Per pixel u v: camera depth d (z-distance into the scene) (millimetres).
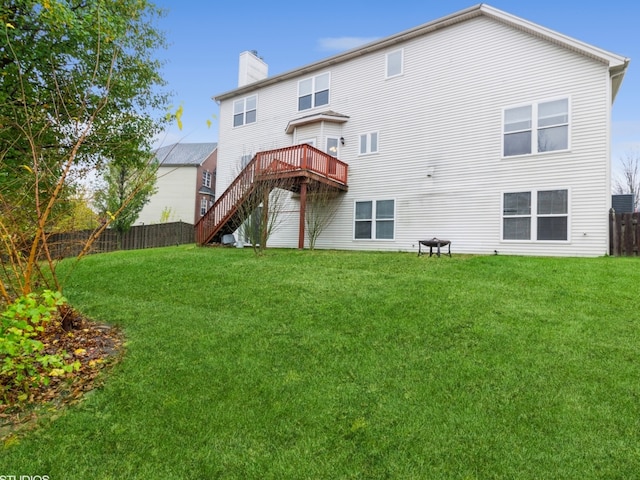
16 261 4688
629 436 2688
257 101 17375
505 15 11180
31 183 5379
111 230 18828
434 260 9484
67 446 2699
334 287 6688
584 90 10109
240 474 2447
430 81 12742
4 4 7160
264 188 12430
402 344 4340
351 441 2740
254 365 3859
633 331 4477
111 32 7688
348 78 14758
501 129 11258
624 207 13531
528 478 2352
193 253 11500
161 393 3357
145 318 5391
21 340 3107
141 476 2432
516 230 10812
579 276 7020
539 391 3271
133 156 10648
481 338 4383
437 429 2832
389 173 13398
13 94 7859
